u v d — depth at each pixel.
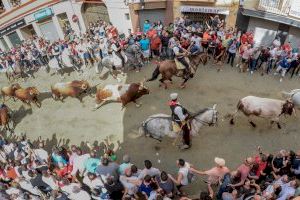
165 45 14.67
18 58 16.70
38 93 13.86
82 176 9.61
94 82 14.60
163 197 7.30
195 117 9.69
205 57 14.30
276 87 12.73
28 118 13.55
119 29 19.62
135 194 8.22
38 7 20.52
